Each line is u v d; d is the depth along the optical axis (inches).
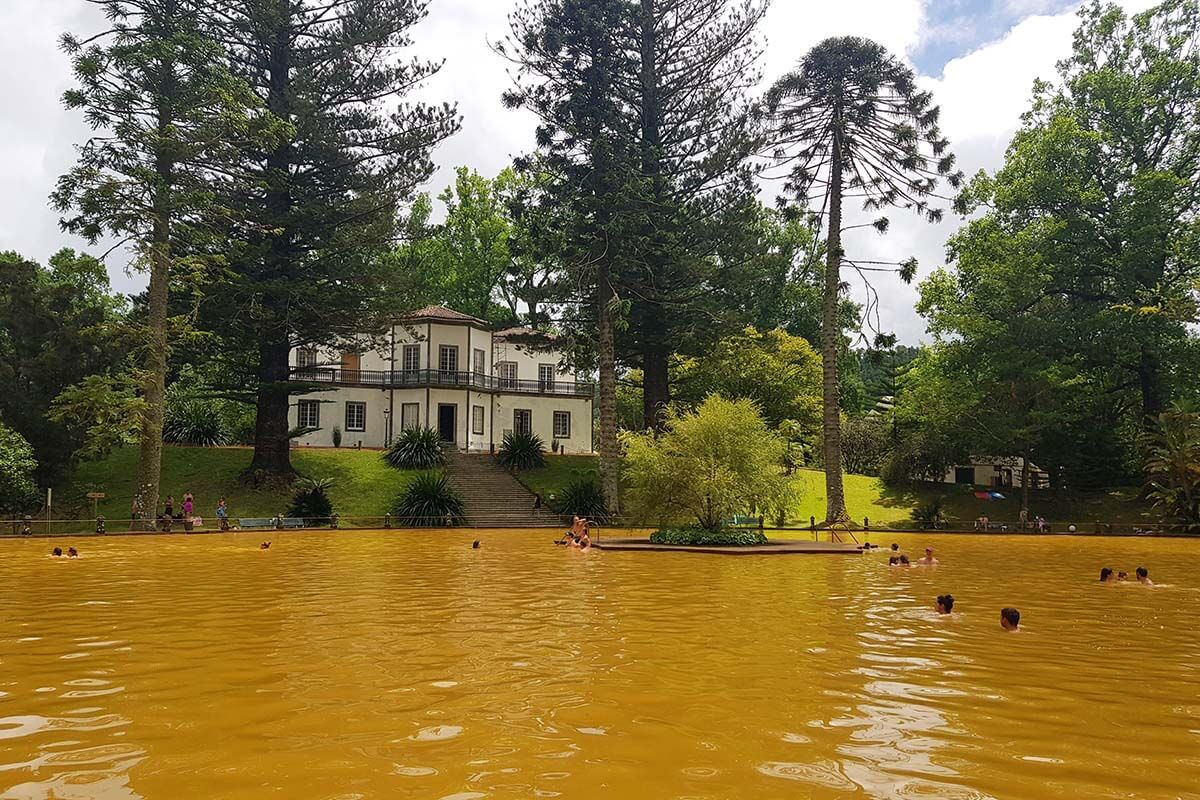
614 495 1302.9
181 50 1059.9
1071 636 336.5
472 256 2368.4
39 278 1560.0
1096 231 1611.7
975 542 1082.7
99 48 1012.5
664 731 184.9
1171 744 178.5
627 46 1440.7
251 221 1257.4
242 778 150.9
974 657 285.0
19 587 497.7
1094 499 1599.4
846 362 2428.6
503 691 223.8
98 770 155.9
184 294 1266.0
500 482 1555.1
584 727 187.5
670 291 1504.7
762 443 887.7
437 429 1868.8
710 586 516.7
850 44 1124.5
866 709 207.9
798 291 2385.6
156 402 1106.1
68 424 1164.5
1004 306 1662.2
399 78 1347.2
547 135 1366.9
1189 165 1595.7
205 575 572.7
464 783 148.2
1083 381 1638.8
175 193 1074.7
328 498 1334.9
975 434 1557.6
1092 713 206.2
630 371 2155.5
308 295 1286.9
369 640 308.7
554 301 1539.1
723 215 1454.2
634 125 1499.8
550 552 799.7
